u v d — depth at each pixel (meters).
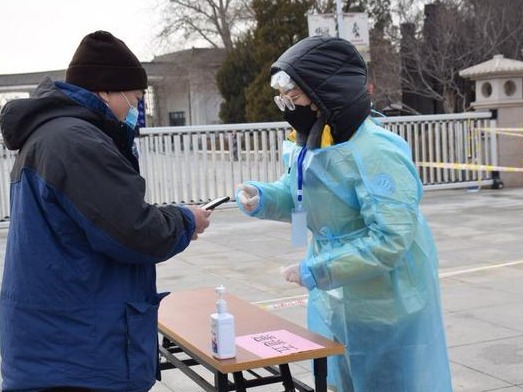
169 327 3.48
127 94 2.72
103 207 2.46
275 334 3.28
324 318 3.46
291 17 27.94
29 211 2.55
